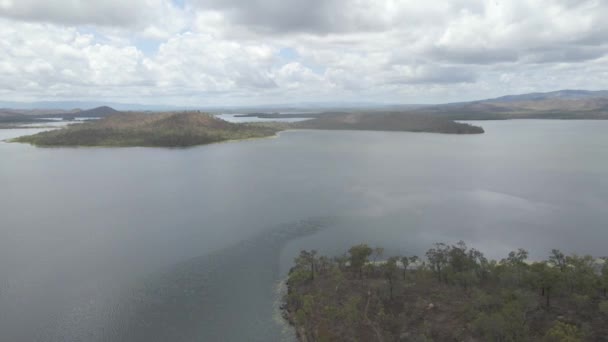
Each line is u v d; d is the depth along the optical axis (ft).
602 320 175.52
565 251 290.56
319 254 289.94
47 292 238.07
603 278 200.23
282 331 197.06
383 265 249.14
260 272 262.06
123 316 212.23
